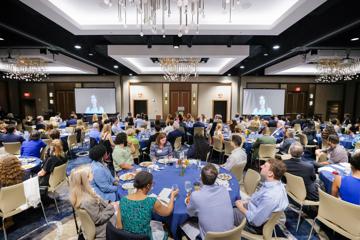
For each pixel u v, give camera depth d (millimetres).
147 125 8039
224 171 2973
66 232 2811
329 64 7730
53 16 3660
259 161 5176
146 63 9555
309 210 3318
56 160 3281
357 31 4586
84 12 3980
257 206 1975
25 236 2723
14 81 12648
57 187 3236
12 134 5090
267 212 1902
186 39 5766
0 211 2467
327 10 3746
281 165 1981
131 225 1640
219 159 6137
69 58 8297
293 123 9242
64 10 3896
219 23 4293
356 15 3129
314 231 2814
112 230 1483
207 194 1761
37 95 12867
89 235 1896
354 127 7164
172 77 9992
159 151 3902
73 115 10312
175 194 2072
